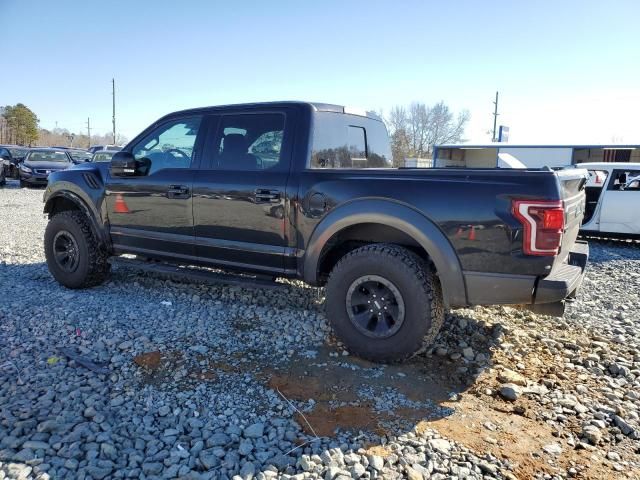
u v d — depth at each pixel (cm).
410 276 353
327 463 257
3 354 372
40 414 290
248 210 429
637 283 687
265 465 254
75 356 365
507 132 2650
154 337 408
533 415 313
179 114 490
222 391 327
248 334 420
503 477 252
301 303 506
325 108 445
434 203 349
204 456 258
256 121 442
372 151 529
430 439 281
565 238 356
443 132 5156
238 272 455
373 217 366
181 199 469
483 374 366
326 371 359
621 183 1034
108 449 260
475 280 342
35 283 577
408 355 362
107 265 552
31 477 238
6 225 1055
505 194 331
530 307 351
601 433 295
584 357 404
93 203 532
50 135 9088
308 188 398
